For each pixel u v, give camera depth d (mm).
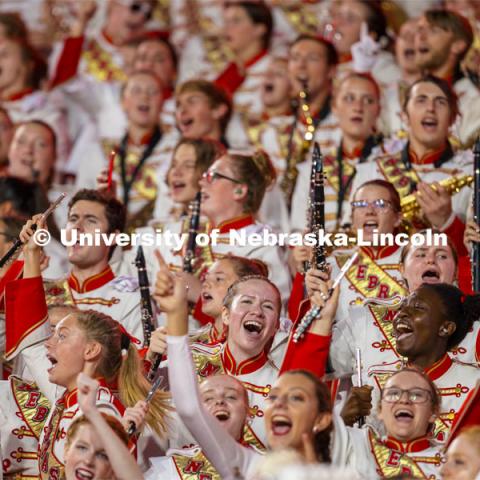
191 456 16797
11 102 28547
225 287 18688
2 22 28828
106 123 27969
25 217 22234
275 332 17906
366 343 18594
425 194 20438
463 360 17969
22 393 17984
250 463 15273
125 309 19969
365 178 22562
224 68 29750
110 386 16938
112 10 29984
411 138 22422
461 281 19328
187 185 22234
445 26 24328
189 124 24672
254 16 28281
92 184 25625
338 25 27672
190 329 19578
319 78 25469
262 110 27141
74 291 20141
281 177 24812
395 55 27125
